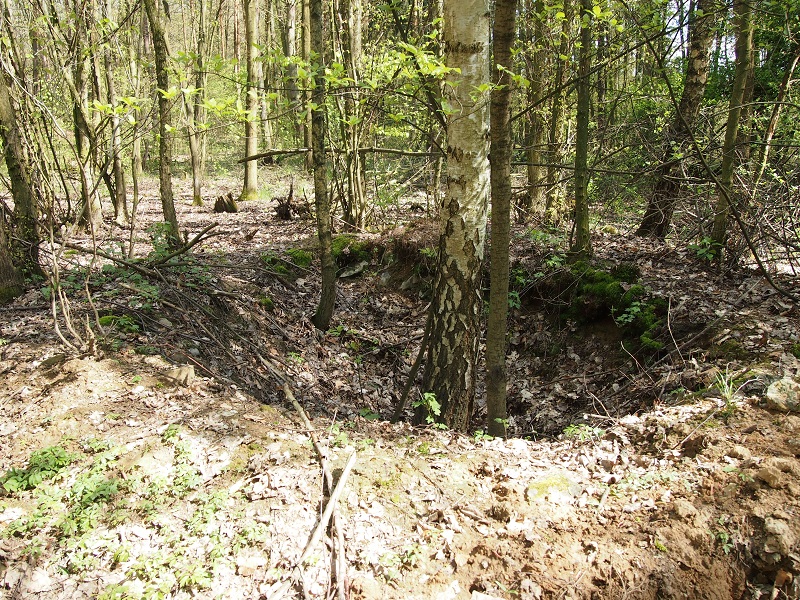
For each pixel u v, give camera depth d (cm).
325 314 773
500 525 359
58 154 970
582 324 739
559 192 1029
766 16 762
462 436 480
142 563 319
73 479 377
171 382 489
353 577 321
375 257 966
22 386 464
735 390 457
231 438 420
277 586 312
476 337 529
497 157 431
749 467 370
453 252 504
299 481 380
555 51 949
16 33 855
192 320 635
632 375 621
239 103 495
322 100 659
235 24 2228
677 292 686
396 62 593
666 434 429
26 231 681
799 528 326
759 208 690
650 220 943
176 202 1675
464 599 315
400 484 390
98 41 857
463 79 464
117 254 764
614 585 318
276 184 1977
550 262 781
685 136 820
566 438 482
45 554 326
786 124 839
